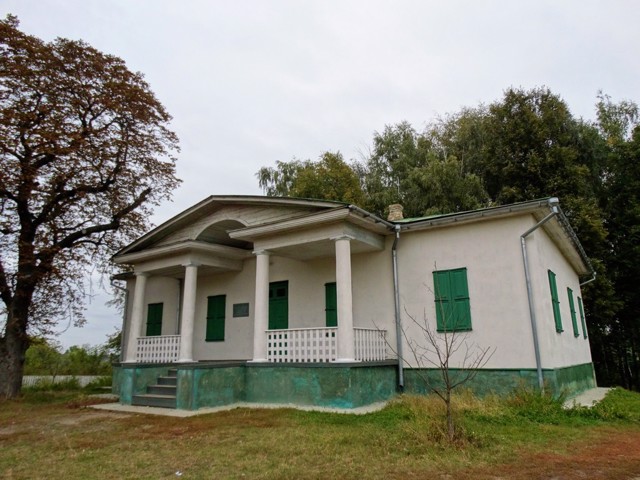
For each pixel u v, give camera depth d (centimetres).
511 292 1059
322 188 2923
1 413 1170
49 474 564
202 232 1414
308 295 1383
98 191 1706
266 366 1141
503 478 500
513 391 983
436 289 1159
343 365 1011
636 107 2797
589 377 1608
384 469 543
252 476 528
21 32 1483
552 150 2244
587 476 505
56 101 1535
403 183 2666
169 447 699
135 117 1720
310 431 771
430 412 790
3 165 1448
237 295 1553
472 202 2412
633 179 2267
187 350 1308
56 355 3188
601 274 2036
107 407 1235
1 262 1569
